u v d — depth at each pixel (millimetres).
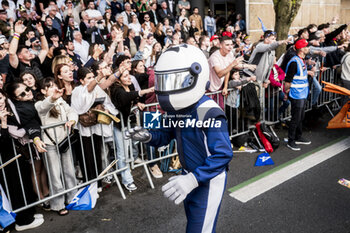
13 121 2766
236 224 2854
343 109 4613
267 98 5258
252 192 3398
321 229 2736
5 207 2670
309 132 5305
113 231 2865
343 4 14289
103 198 3486
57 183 3156
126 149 3570
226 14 12734
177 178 1806
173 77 1738
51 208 3188
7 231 2873
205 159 1864
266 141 4520
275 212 3014
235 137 4867
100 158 3617
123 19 7512
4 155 2820
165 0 9500
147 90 3342
